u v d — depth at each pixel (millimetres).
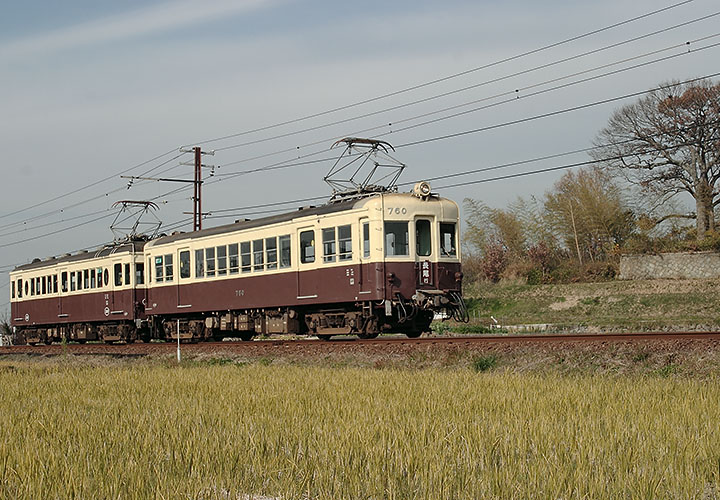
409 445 9258
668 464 8062
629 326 33188
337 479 7988
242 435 10469
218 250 29453
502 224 59000
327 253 24922
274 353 25125
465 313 24484
